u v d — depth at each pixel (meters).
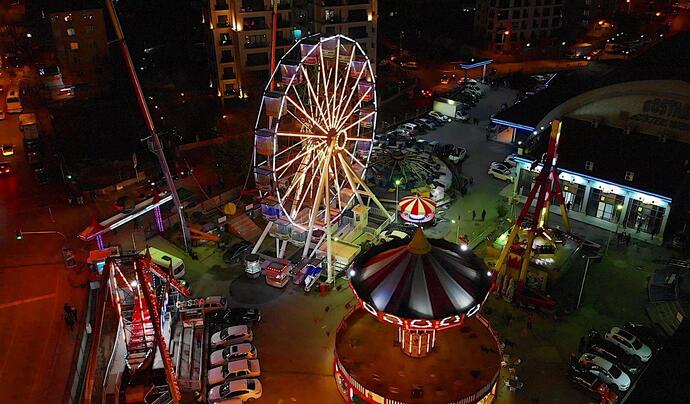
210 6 101.38
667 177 68.00
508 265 59.97
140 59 121.81
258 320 56.84
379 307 44.44
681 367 44.09
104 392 47.84
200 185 81.19
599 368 49.38
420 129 97.06
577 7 152.75
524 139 88.75
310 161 64.00
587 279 61.97
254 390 48.59
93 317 57.03
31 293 60.97
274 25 67.19
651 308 57.56
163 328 53.19
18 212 75.31
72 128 97.62
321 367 52.06
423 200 53.66
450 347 49.47
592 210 72.81
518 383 49.22
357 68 64.81
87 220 73.44
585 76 97.75
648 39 141.00
